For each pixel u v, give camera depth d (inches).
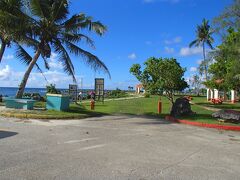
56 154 332.8
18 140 395.5
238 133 576.1
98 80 1427.2
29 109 724.7
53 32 805.9
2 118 621.3
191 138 481.4
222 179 271.4
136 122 653.9
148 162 316.5
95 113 773.3
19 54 939.3
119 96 2217.0
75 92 1343.5
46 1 780.0
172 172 285.3
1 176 252.7
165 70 891.4
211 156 358.6
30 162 296.5
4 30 786.8
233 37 782.5
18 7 748.0
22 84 811.4
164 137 475.2
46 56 844.0
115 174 270.8
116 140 429.4
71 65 855.1
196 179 267.9
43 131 478.3
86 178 256.7
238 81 885.8
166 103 1357.0
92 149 365.1
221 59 821.9
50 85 1514.5
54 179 251.0
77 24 803.4
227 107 1248.2
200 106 1238.9
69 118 671.1
